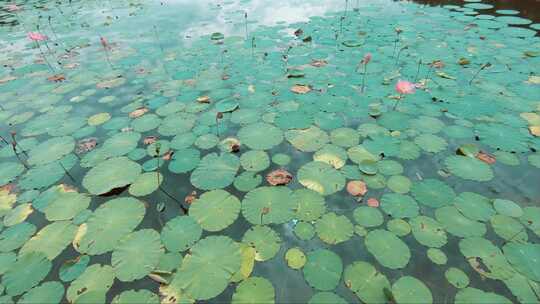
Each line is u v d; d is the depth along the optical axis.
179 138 3.53
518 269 2.14
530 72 4.52
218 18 7.53
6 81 4.95
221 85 4.59
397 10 7.45
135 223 2.57
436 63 4.88
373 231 2.43
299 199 2.72
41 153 3.39
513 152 3.15
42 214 2.70
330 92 4.26
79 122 3.88
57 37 6.71
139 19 7.68
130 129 3.71
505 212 2.53
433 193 2.73
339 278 2.13
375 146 3.28
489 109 3.80
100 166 3.17
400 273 2.16
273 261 2.27
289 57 5.33
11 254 2.38
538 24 6.07
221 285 2.12
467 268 2.17
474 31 5.95
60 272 2.25
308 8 7.99
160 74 4.99
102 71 5.16
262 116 3.84
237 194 2.83
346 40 5.85
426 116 3.74
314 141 3.40
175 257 2.31
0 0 10.08
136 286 2.15
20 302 2.07
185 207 2.71
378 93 4.20
